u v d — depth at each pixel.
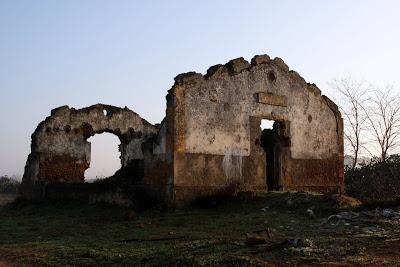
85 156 22.86
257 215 12.02
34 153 21.31
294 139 17.73
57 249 8.85
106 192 15.58
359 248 7.43
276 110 17.14
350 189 20.66
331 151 19.27
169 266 6.99
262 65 16.88
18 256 8.47
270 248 7.58
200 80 14.80
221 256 7.22
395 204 11.57
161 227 11.15
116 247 8.77
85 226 12.16
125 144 24.59
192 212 13.11
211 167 14.70
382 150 27.03
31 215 16.11
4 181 38.81
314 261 6.72
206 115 14.80
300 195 13.82
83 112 23.12
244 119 15.95
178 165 13.86
